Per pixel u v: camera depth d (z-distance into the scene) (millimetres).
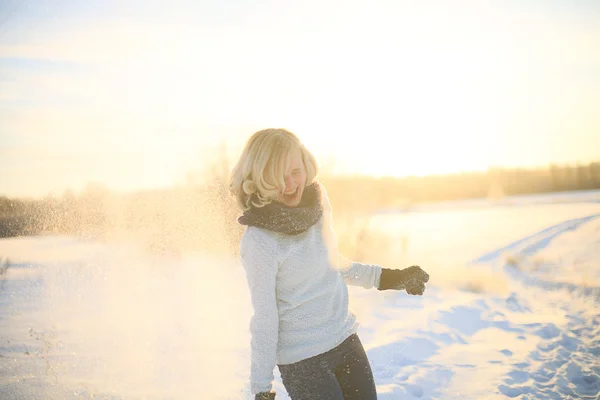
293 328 1944
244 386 3049
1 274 3732
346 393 2039
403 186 35812
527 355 4496
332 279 2016
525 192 66750
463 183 59406
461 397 3586
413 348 4559
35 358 2992
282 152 1836
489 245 14266
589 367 4266
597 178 68000
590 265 10391
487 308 6312
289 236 1883
